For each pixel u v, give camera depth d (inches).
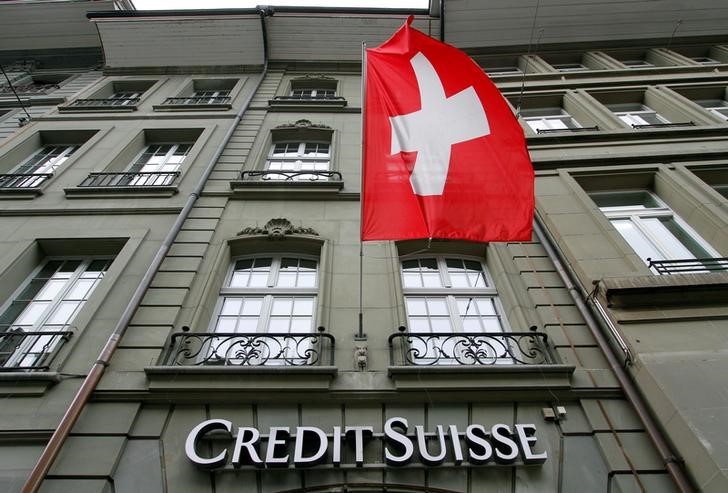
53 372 235.9
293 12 670.5
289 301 303.6
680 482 190.1
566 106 557.9
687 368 221.0
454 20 676.7
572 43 688.4
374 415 224.1
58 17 721.6
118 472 200.7
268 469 203.6
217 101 567.8
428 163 265.6
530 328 264.2
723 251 320.5
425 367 232.7
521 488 200.5
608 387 232.8
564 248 316.5
